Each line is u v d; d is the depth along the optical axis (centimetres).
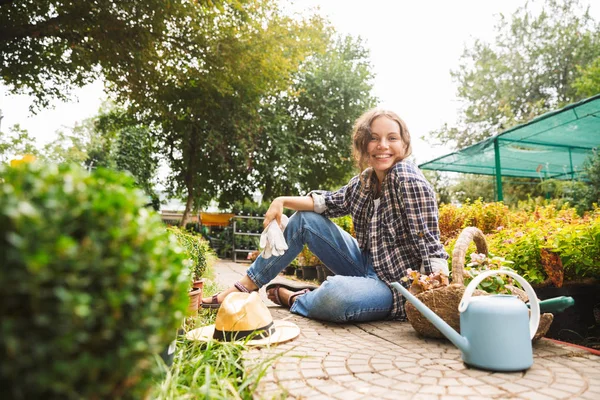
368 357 152
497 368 133
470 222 484
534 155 997
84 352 62
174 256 84
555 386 121
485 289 191
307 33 1008
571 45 2002
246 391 123
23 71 857
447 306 168
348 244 250
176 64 970
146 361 73
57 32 797
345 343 173
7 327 55
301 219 251
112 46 805
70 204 63
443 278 186
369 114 235
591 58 1902
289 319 228
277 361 145
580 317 235
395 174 215
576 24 2050
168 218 2278
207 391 108
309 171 1426
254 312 173
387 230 224
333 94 1480
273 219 252
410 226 209
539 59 2100
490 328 135
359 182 246
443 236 484
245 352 154
